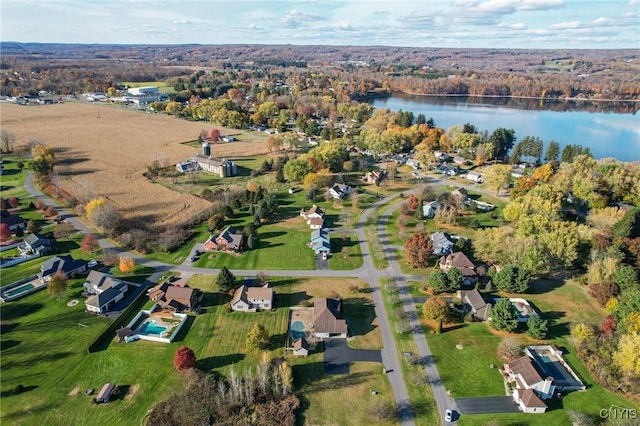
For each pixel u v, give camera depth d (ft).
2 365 262.06
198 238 434.30
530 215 419.33
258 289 327.06
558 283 361.71
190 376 252.83
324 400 241.96
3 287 336.29
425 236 393.50
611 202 523.70
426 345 287.28
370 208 518.37
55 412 231.09
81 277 358.84
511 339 281.33
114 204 510.99
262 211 473.67
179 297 320.29
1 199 483.10
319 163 615.98
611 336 274.77
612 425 219.00
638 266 355.56
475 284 356.79
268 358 270.67
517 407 238.89
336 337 293.02
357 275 371.35
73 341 282.77
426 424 228.63
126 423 224.94
